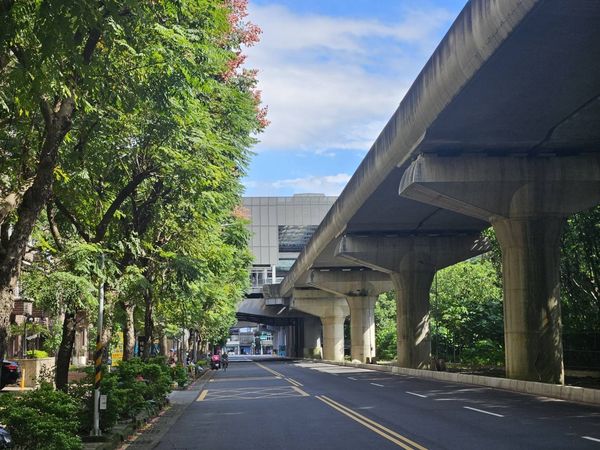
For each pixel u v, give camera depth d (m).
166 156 20.33
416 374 44.69
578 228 36.47
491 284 63.88
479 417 18.81
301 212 133.25
